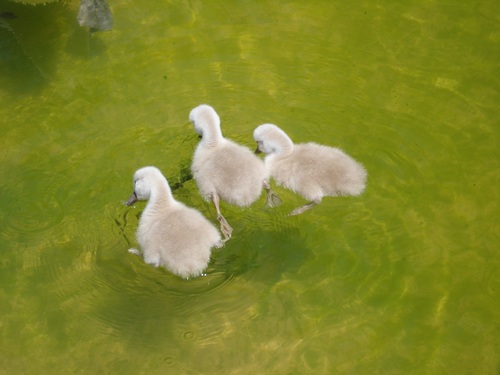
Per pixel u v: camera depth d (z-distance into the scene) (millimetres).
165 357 2217
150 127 2598
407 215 2418
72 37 2846
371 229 2396
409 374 2188
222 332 2244
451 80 2703
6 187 2488
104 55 2787
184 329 2250
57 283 2326
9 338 2254
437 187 2465
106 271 2336
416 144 2551
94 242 2385
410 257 2348
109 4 2928
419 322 2254
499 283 2305
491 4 2902
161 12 2900
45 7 2943
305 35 2828
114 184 2484
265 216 2418
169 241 2225
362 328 2248
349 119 2611
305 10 2900
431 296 2289
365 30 2840
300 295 2293
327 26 2854
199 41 2816
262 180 2367
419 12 2887
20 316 2283
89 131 2596
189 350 2223
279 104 2650
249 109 2639
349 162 2365
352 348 2221
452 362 2199
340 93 2676
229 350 2221
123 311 2277
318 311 2270
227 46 2801
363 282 2311
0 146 2568
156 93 2684
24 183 2492
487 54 2768
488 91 2672
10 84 2723
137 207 2443
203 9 2908
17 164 2531
